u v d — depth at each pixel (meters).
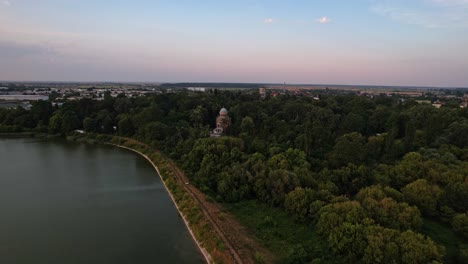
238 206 103.19
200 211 97.81
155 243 85.88
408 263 63.50
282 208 99.62
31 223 96.06
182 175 132.25
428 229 86.56
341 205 83.44
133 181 135.88
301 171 112.69
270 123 188.88
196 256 80.00
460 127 147.62
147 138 189.75
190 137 171.12
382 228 72.81
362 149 129.00
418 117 181.62
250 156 132.75
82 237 88.38
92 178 138.88
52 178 137.88
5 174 142.38
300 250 72.56
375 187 96.50
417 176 106.38
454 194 91.25
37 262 76.12
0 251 80.31
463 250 71.75
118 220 99.38
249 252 76.31
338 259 71.69
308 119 196.62
